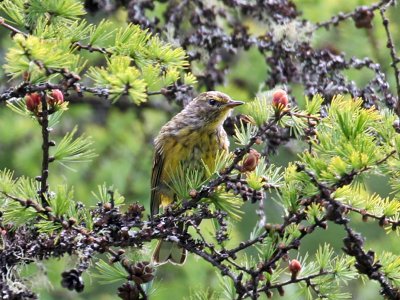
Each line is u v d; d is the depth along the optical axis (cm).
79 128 2150
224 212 1024
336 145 977
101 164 2078
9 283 928
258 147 1655
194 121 1376
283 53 1506
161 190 1386
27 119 2053
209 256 990
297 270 993
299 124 1009
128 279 1016
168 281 1834
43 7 966
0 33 1828
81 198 1983
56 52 871
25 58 866
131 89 885
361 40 1786
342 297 1012
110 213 995
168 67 1002
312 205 973
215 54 1585
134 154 2103
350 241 955
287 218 988
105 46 995
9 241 963
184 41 1552
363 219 975
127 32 969
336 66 1411
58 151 986
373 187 1897
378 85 1358
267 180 1004
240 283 969
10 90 919
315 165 967
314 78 1468
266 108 998
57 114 1017
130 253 1030
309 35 1552
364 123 981
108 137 2123
